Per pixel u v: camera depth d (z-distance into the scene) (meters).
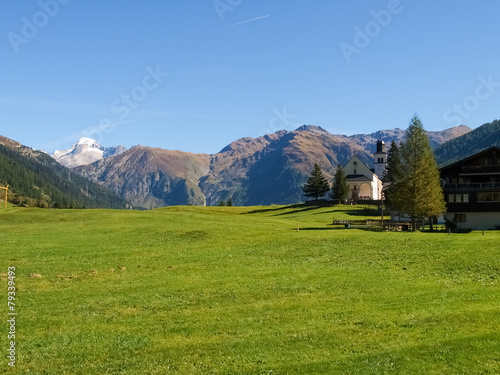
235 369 21.56
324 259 46.53
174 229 66.06
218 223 76.50
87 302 31.88
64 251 49.19
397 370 20.98
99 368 21.95
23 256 45.72
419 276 38.53
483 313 27.30
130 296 33.38
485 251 44.97
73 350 23.81
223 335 25.59
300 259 46.94
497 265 40.00
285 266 43.75
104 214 84.56
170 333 26.03
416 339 24.11
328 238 56.06
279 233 62.91
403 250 48.16
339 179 141.50
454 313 27.52
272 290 34.72
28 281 37.31
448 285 35.00
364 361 21.91
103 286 36.31
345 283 36.41
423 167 73.38
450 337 24.06
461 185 83.25
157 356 23.09
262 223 82.06
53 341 24.86
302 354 22.89
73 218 81.06
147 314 29.47
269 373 21.09
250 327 26.73
